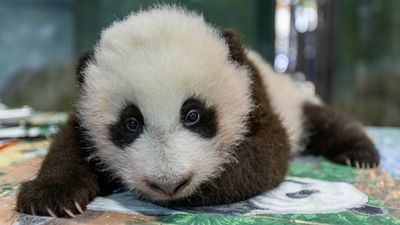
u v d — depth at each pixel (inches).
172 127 14.5
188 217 14.3
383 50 56.4
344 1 54.3
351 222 13.8
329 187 17.7
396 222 13.8
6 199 16.0
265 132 17.2
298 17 54.0
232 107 16.3
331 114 24.8
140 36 15.4
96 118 16.1
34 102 56.6
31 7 56.7
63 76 56.9
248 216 14.4
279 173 17.3
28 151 23.4
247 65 18.6
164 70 14.5
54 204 14.5
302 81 52.6
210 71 15.5
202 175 15.1
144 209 15.2
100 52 16.5
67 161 16.6
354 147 23.1
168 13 17.6
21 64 57.8
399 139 30.0
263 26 50.8
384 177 19.4
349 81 56.1
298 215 14.4
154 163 14.1
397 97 55.8
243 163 16.3
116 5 47.4
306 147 25.0
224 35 18.0
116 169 16.6
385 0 55.4
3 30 56.7
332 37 53.6
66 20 56.0
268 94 19.5
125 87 14.9
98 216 14.4
